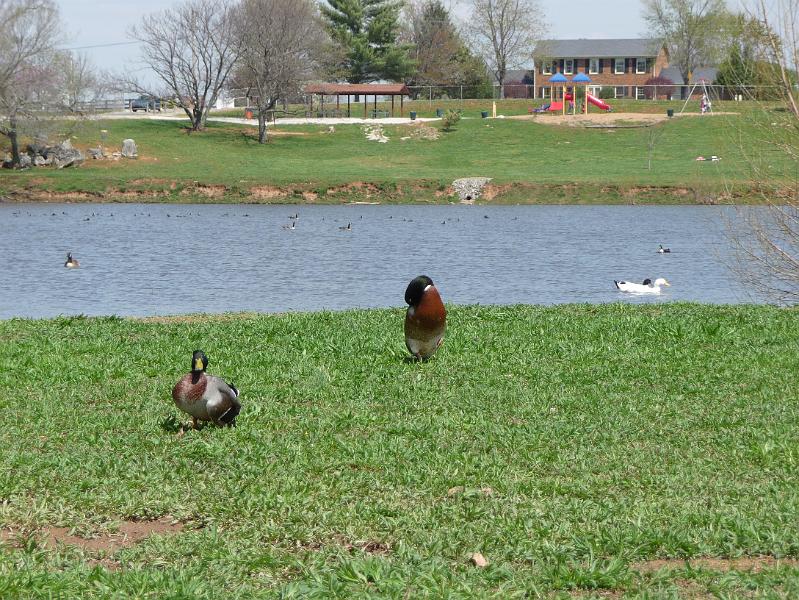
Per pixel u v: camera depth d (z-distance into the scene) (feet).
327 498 28.12
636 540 24.38
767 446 32.91
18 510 27.07
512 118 323.57
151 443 34.06
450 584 21.72
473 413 38.75
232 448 33.27
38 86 237.25
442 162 266.16
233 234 167.32
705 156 263.70
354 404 40.32
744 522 25.40
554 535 25.03
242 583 22.15
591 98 334.85
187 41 291.58
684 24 385.91
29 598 20.90
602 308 68.95
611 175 236.43
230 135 294.25
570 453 32.94
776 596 20.52
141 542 24.93
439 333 48.47
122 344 54.29
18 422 37.14
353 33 399.85
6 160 239.71
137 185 226.58
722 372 46.19
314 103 386.11
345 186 228.43
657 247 148.87
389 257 138.21
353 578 22.04
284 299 100.89
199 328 60.13
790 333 56.29
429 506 27.50
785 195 67.56
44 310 93.35
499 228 177.06
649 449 33.58
